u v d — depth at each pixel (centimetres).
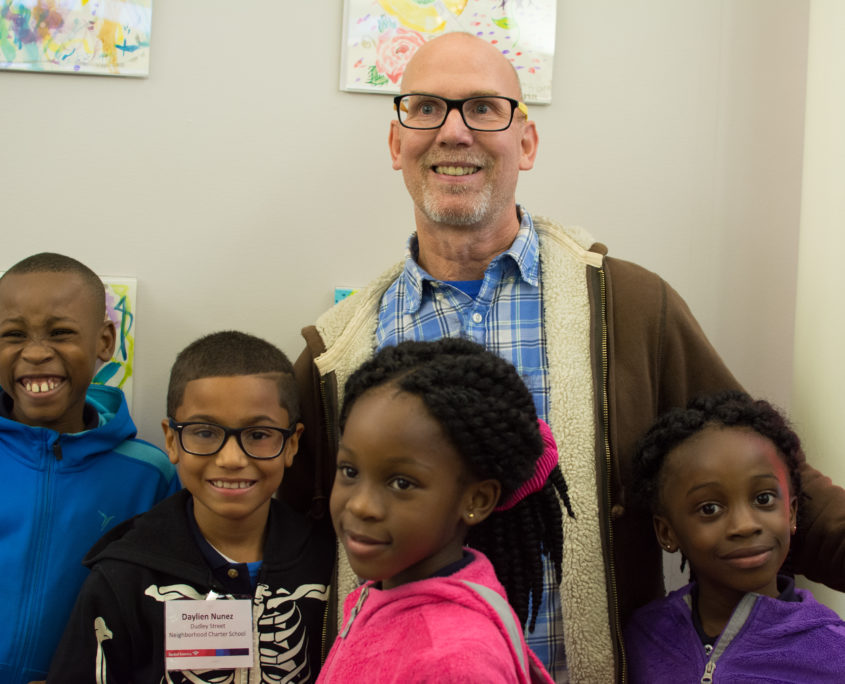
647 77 166
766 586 115
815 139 153
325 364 138
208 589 123
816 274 151
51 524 135
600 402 129
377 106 165
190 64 162
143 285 164
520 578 101
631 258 166
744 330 167
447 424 87
